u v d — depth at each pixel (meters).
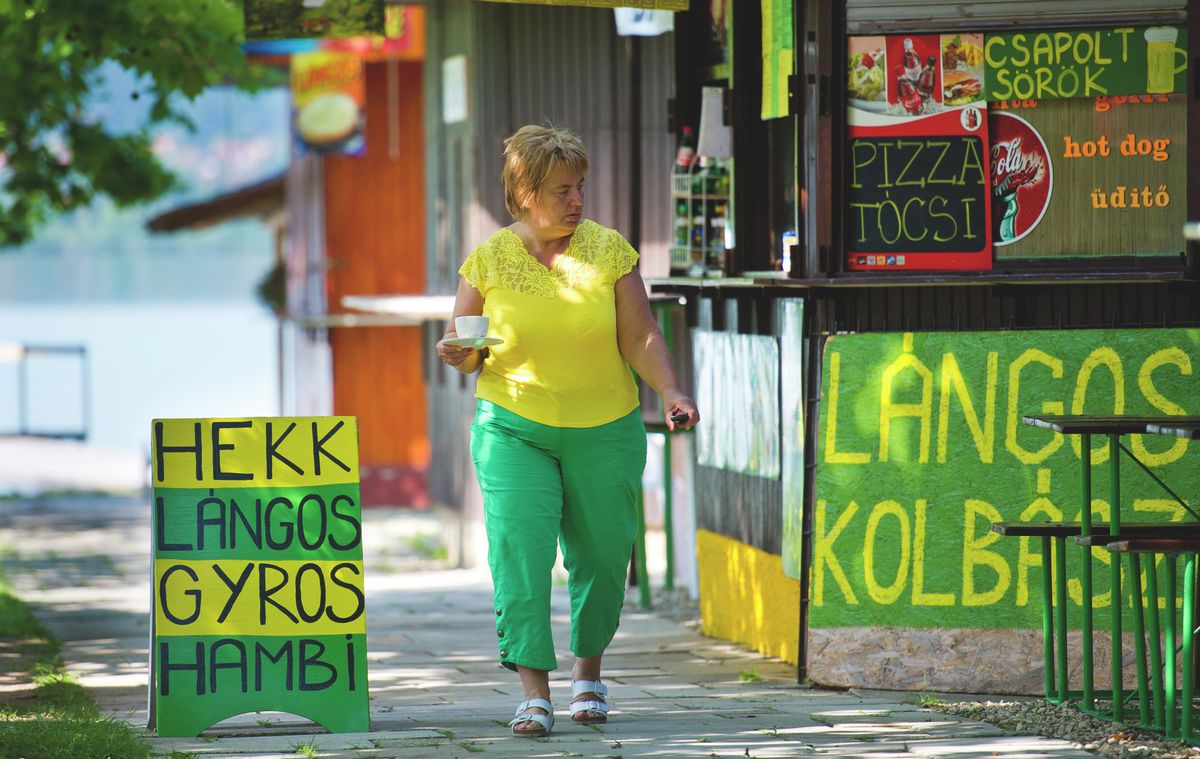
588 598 21.75
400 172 79.69
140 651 31.08
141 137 66.44
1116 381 24.95
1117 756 19.38
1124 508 24.72
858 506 25.17
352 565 21.95
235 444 22.08
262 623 21.80
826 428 25.33
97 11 39.50
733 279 27.66
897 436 25.19
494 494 21.33
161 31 40.53
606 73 52.88
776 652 28.70
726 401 31.19
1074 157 25.11
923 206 25.16
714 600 31.89
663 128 52.72
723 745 20.05
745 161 30.53
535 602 21.11
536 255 21.66
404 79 79.56
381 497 81.62
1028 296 25.44
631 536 21.72
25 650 30.67
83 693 25.42
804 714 22.48
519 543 21.12
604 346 21.38
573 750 19.86
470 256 21.80
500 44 54.03
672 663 28.27
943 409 25.12
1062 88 25.02
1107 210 25.14
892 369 25.27
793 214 29.17
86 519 74.69
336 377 81.06
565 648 30.81
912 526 25.05
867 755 19.39
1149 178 25.08
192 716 21.47
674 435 41.25
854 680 24.95
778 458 28.33
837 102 25.16
